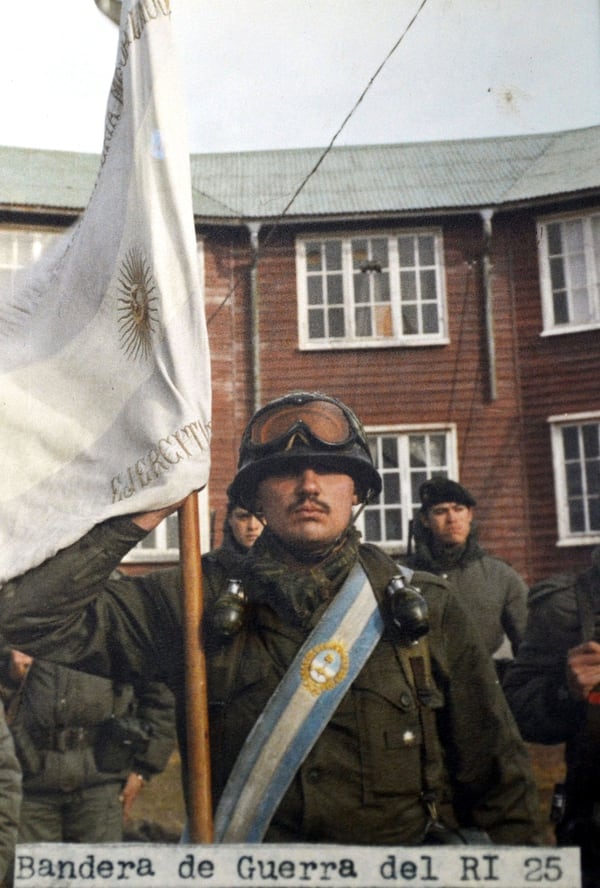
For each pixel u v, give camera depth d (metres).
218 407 4.48
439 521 3.67
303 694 2.81
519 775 2.75
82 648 2.95
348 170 4.76
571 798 3.00
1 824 3.30
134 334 3.18
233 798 2.79
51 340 3.28
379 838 2.72
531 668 3.14
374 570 2.93
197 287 3.18
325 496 2.94
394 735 2.75
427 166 4.71
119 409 3.15
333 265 4.58
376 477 3.02
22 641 2.94
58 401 3.18
